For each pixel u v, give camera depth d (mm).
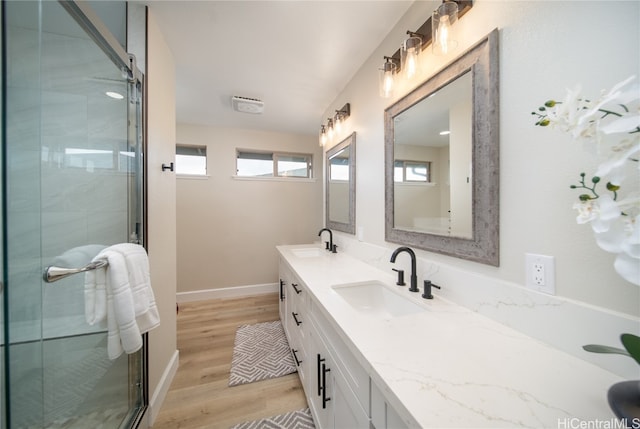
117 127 1193
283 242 3545
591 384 554
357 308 1322
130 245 1083
